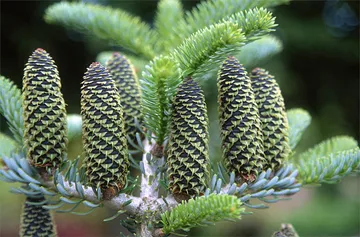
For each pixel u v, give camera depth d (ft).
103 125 1.37
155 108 1.40
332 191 8.41
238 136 1.41
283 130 1.47
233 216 1.26
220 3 1.65
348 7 7.93
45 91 1.38
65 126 1.40
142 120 1.54
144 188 1.43
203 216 1.29
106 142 1.37
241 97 1.41
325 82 7.80
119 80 1.54
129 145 1.54
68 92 6.23
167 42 1.74
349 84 7.90
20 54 5.98
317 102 7.73
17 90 1.51
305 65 7.68
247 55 1.94
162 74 1.34
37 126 1.37
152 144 1.51
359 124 7.88
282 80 5.92
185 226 1.33
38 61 1.38
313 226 7.51
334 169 1.49
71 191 1.39
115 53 1.56
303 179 1.51
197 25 1.67
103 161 1.37
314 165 1.52
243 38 1.39
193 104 1.38
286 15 6.98
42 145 1.37
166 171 1.42
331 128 7.27
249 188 1.42
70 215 7.50
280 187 1.45
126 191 1.41
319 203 8.29
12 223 7.54
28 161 1.39
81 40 6.11
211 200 1.28
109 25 1.83
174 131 1.38
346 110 7.93
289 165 1.47
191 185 1.37
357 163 1.47
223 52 1.42
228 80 1.42
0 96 1.49
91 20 1.82
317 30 7.08
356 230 7.57
